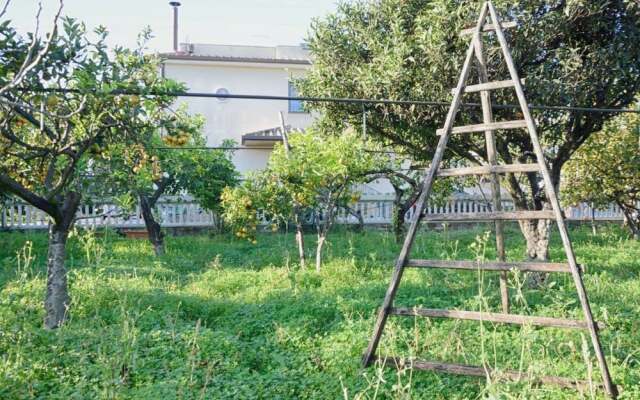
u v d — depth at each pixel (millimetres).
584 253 13812
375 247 15062
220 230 18750
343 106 10938
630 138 15703
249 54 25203
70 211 7648
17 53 6176
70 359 6109
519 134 10289
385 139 11773
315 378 5727
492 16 6156
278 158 12117
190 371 5707
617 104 10000
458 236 17062
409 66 9758
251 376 5801
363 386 5422
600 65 9039
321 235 12188
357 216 19438
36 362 5914
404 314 5906
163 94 6844
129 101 6816
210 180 16250
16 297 8664
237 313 8250
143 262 13109
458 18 8984
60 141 7027
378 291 9477
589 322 5156
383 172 13312
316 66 11164
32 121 6656
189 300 8922
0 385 5199
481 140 10758
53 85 6516
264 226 19547
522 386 5098
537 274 10109
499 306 8281
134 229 19062
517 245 15242
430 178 6031
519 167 5691
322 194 12367
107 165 9445
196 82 23594
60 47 6328
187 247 16031
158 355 6281
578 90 9031
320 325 7738
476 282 10055
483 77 6383
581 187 16609
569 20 9023
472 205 21234
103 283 9430
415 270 11328
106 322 7859
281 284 10461
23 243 15344
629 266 11992
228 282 10641
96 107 6707
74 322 7598
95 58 6562
